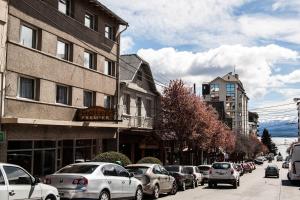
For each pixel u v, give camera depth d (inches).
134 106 1461.6
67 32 1025.5
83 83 1103.0
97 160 979.9
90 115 1017.5
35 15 893.2
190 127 1491.1
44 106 924.0
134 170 805.2
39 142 906.7
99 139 1197.1
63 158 1009.5
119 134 1352.1
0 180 451.8
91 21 1175.0
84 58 1124.5
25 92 871.7
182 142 1515.7
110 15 1242.6
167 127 1501.0
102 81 1213.7
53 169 956.6
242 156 4028.1
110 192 626.8
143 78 1551.4
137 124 1438.2
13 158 820.6
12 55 813.9
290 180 1620.3
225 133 2151.8
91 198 586.2
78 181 581.3
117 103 1294.3
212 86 5083.7
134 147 1488.7
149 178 796.0
